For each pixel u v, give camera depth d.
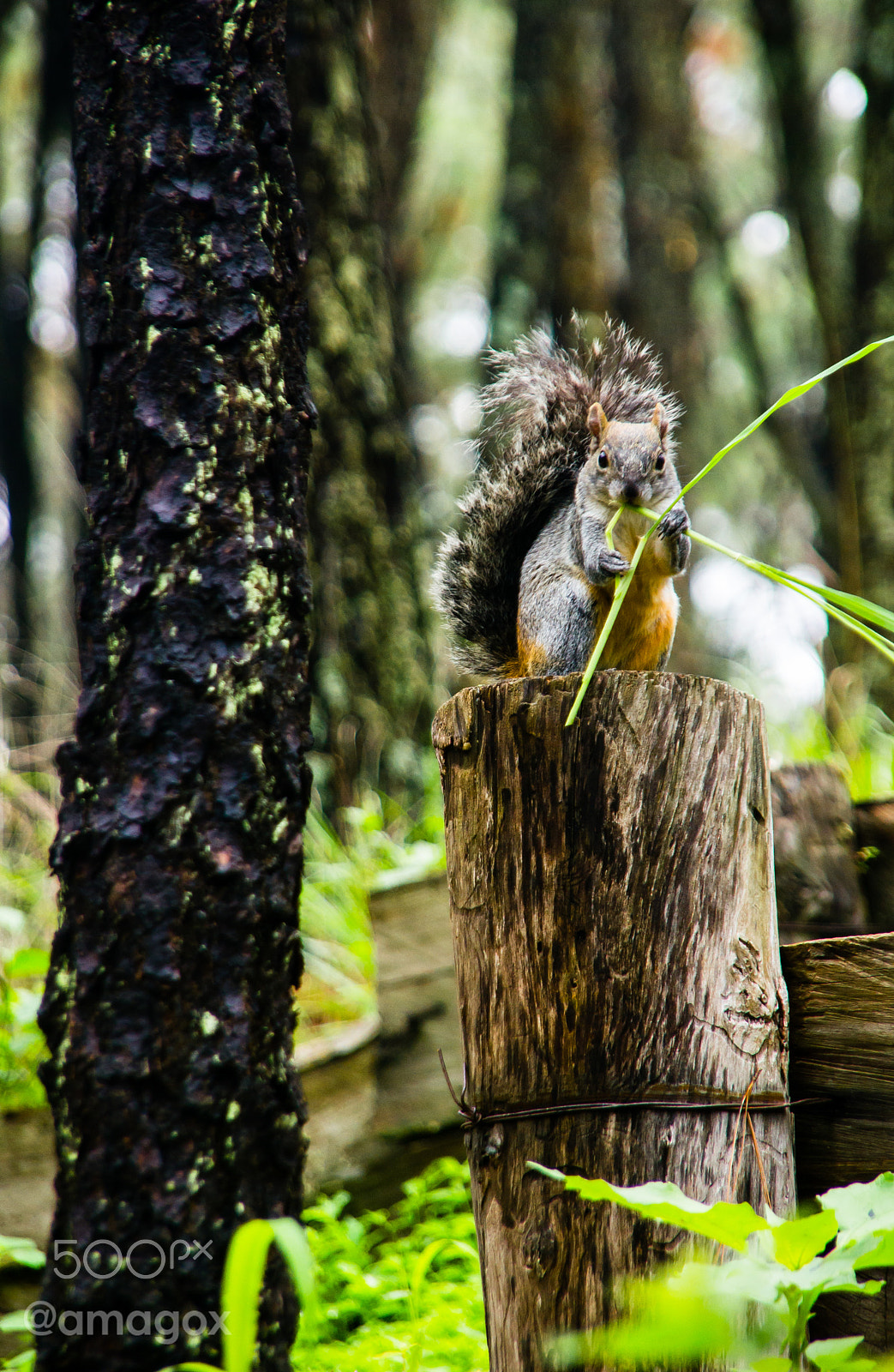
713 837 4.47
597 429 6.86
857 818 7.45
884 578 16.05
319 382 12.70
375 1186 8.00
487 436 7.95
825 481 25.12
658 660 6.96
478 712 4.63
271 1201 4.93
